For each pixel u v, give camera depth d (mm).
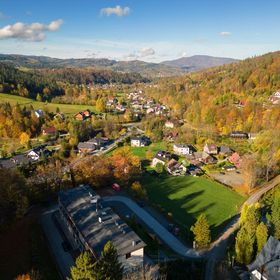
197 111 186250
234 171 108500
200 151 130750
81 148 130625
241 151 127438
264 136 130000
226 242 61000
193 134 146875
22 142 135500
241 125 161375
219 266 52688
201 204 79438
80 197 64312
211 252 57438
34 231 60406
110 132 160250
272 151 110500
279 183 94312
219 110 173250
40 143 141125
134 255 48312
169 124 177875
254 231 54188
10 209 60562
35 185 73000
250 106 169875
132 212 71750
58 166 91125
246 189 90375
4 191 60219
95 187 83812
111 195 81062
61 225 63094
